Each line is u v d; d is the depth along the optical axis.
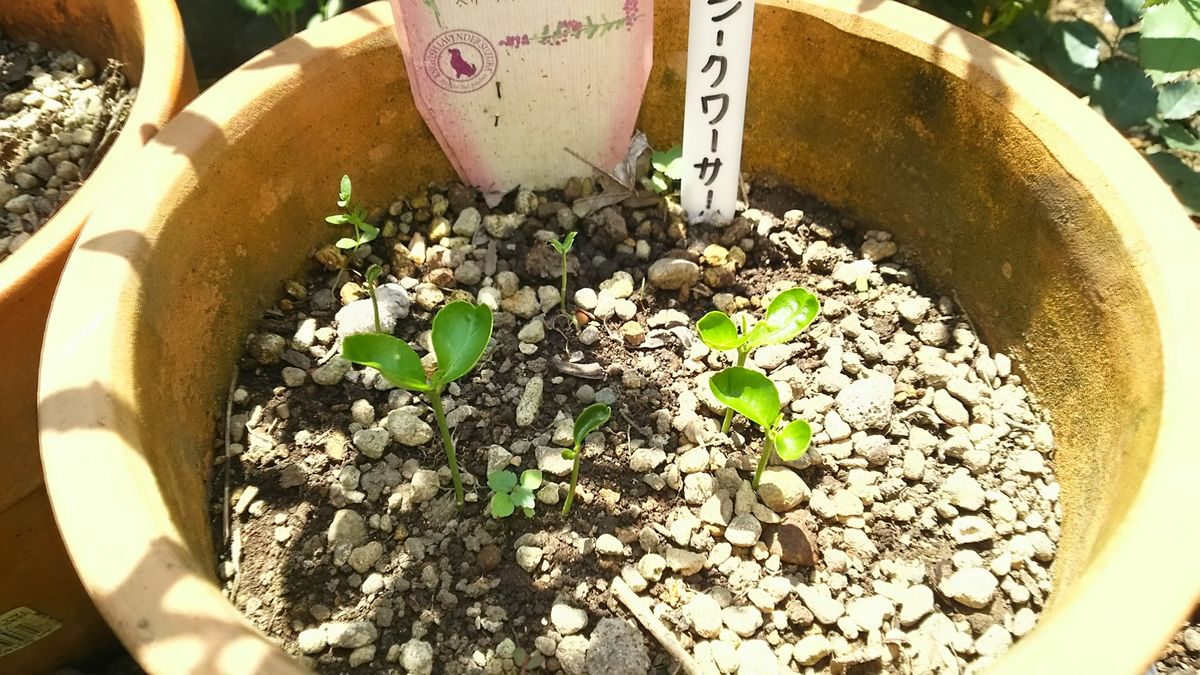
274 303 0.33
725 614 0.27
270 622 0.26
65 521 0.21
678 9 0.33
